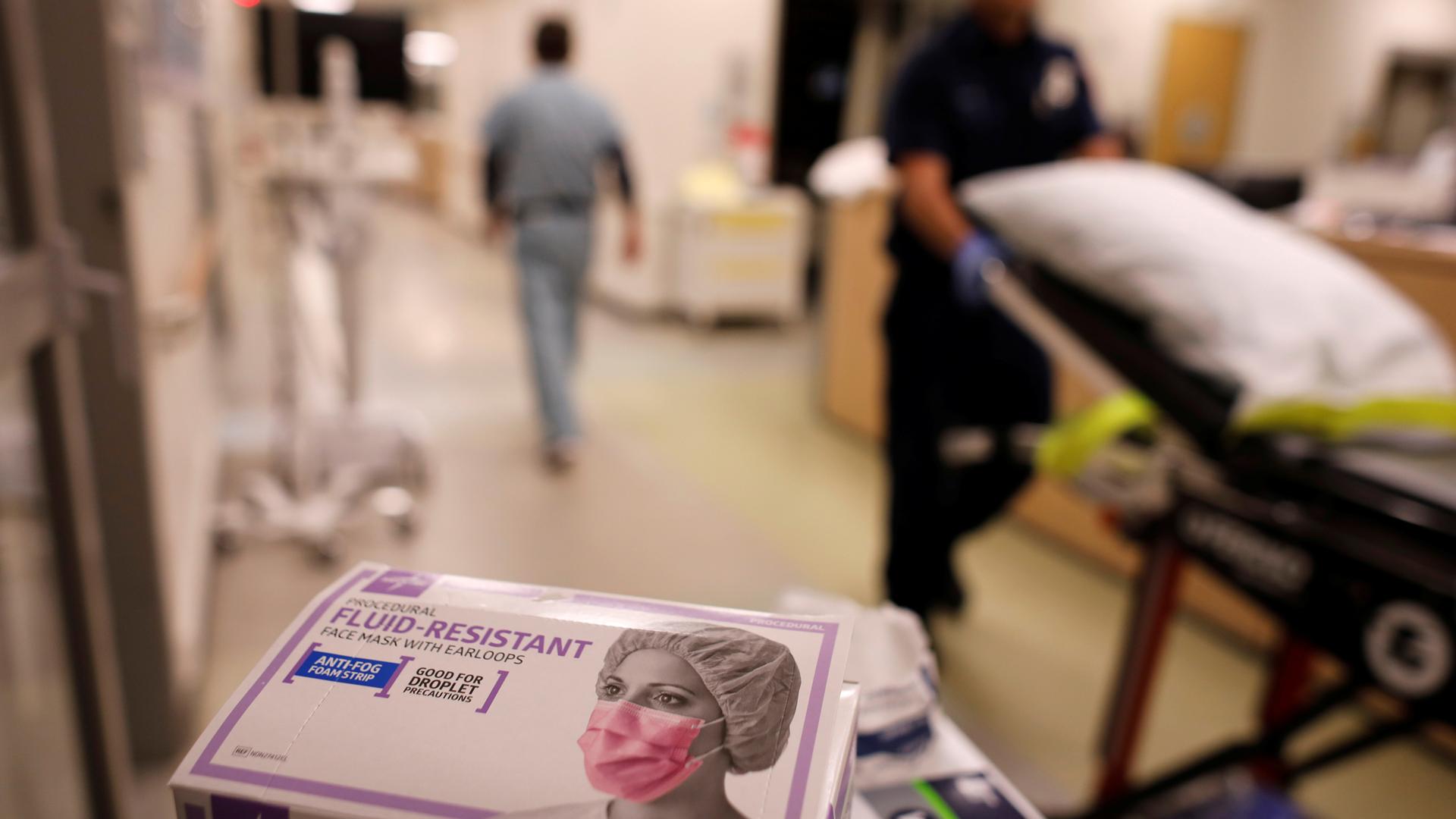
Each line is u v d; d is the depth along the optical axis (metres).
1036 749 1.86
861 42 7.27
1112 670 2.18
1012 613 2.45
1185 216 1.34
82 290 1.12
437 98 11.72
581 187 3.27
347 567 2.42
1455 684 0.93
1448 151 3.44
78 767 1.23
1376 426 1.15
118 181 1.48
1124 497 1.32
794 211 5.84
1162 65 6.23
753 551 2.68
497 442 3.49
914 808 0.52
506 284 6.94
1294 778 1.31
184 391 2.32
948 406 2.09
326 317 3.85
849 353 3.89
